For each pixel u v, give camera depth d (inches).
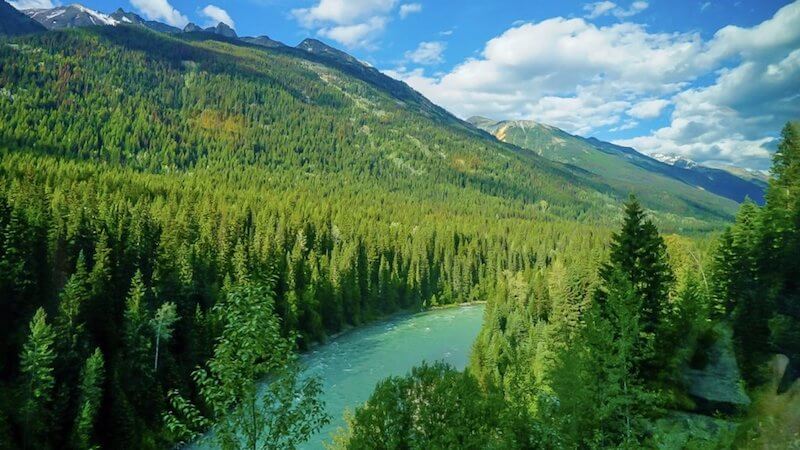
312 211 5792.3
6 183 4291.3
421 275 5029.5
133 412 1818.4
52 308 2265.0
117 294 2345.0
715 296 1509.6
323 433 1820.9
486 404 1034.1
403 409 1021.2
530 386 1099.9
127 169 7288.4
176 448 1843.0
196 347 2266.2
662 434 789.9
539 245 6466.5
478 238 6309.1
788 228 913.5
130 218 3425.2
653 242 1214.3
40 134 7573.8
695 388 880.3
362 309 4111.7
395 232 5733.3
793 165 1115.3
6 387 1729.8
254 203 5561.0
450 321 4133.9
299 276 3543.3
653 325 1104.8
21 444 1579.7
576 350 973.8
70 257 2583.7
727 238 1568.7
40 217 2613.2
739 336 863.7
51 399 1664.6
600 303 1245.1
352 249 4320.9
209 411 2089.1
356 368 2691.9
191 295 2647.6
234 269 3206.2
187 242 3326.8
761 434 518.6
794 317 756.0
